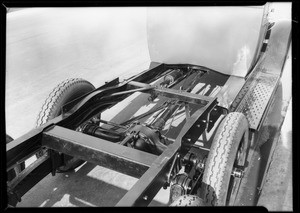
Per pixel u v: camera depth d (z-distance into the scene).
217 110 3.17
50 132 2.41
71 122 2.76
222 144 2.38
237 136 2.45
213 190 2.29
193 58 4.07
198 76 4.07
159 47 4.15
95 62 6.27
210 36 3.77
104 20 9.70
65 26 9.16
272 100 4.00
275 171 3.14
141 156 2.14
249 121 3.08
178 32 3.90
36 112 4.39
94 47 7.26
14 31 8.69
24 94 4.92
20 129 3.96
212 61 3.96
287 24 4.71
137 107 4.51
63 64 6.15
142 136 2.63
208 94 4.67
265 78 4.18
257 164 3.20
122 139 2.80
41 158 2.55
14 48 7.18
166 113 3.30
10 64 6.15
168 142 3.11
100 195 2.91
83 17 10.11
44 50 7.02
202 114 2.73
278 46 4.55
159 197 2.89
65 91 3.08
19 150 2.26
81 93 3.34
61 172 3.01
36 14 10.77
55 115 2.94
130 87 3.50
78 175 3.15
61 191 2.94
